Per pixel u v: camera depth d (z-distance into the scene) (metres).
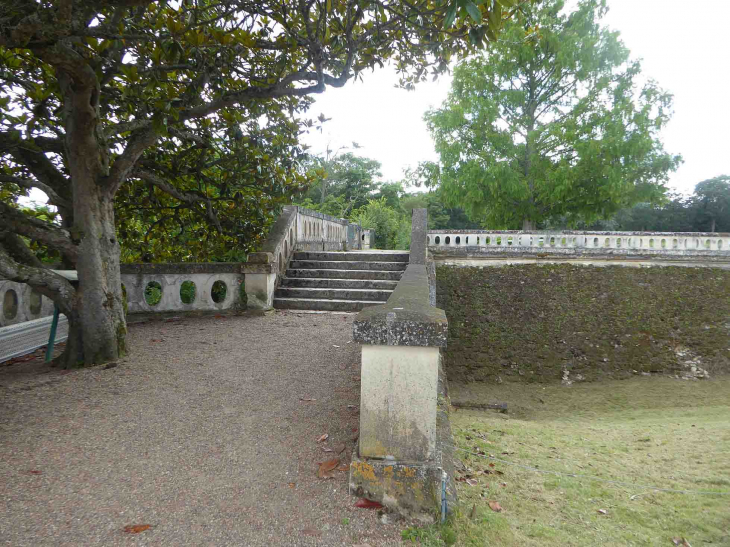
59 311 5.53
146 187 8.61
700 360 12.06
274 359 5.58
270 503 2.55
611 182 18.25
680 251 12.50
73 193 5.18
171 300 8.27
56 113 6.31
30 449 3.15
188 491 2.66
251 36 5.38
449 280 12.92
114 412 3.86
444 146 20.59
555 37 18.86
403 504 2.55
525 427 7.56
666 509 3.91
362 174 43.19
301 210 11.43
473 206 21.00
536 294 12.68
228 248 10.20
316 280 9.58
